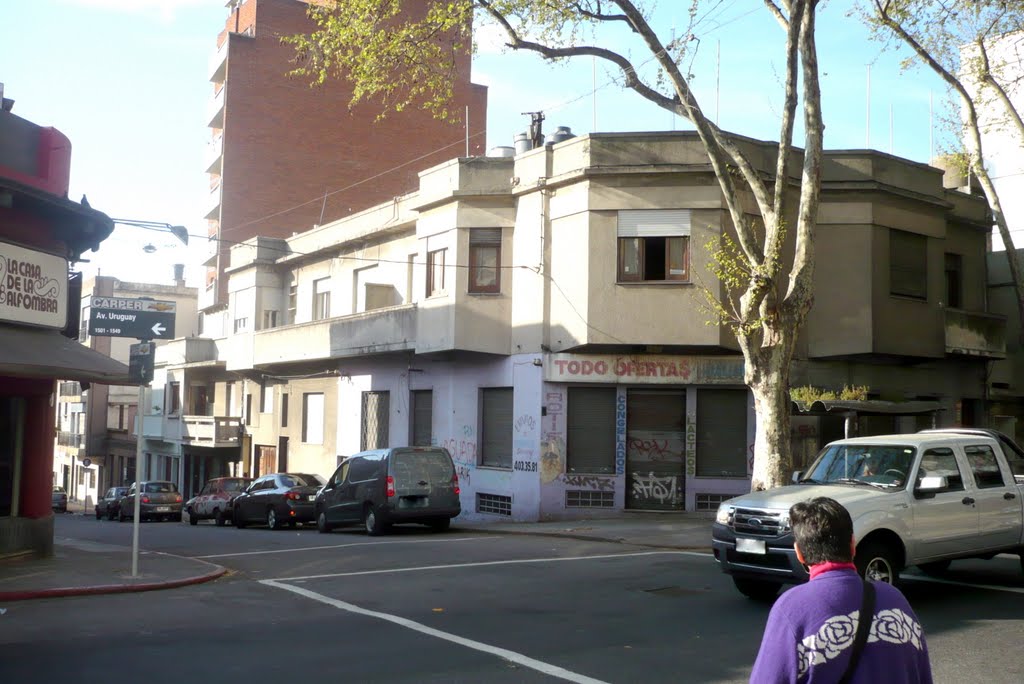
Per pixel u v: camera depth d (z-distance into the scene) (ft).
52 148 48.52
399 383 95.96
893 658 10.60
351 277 105.60
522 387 79.87
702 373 75.05
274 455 120.26
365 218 102.99
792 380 76.59
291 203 148.05
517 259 81.56
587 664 25.85
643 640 28.78
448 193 83.15
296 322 116.98
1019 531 37.19
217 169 156.25
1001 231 66.49
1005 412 95.91
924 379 86.53
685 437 76.23
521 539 60.03
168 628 30.96
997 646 27.45
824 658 10.51
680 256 73.97
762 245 74.74
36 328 47.37
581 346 75.36
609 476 76.89
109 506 127.95
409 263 95.09
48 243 48.78
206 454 140.67
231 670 25.18
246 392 128.77
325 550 54.85
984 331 88.28
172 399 146.92
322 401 111.04
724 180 52.80
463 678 24.36
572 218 76.74
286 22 150.71
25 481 48.01
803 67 51.55
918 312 80.84
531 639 29.04
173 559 48.19
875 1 63.05
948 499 35.12
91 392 188.24
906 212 80.64
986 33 63.98
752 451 75.36
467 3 53.83
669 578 40.60
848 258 77.92
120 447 177.37
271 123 148.05
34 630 30.55
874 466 35.94
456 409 87.81
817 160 51.24
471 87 161.17
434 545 56.03
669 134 74.54
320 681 24.06
